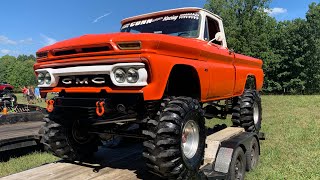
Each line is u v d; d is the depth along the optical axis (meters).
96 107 3.62
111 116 4.02
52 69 3.91
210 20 5.44
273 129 9.09
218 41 5.53
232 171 4.37
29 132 7.46
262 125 9.80
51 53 3.91
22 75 86.75
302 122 10.34
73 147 4.57
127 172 4.11
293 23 48.03
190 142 3.81
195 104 3.77
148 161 3.43
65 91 3.90
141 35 3.36
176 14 5.19
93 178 3.87
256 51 43.62
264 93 47.66
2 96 20.48
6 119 8.80
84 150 4.70
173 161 3.36
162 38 3.47
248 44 43.28
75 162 4.61
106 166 4.39
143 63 3.27
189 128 3.77
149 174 4.00
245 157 4.99
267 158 6.16
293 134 8.32
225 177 4.23
